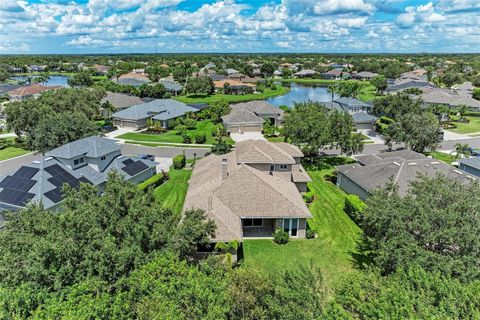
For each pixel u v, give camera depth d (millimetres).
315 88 158500
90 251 16656
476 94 102125
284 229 31031
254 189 31266
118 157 43812
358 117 75625
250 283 16531
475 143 63750
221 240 25641
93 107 73875
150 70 164625
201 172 38531
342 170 42031
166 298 14680
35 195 32125
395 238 20438
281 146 43906
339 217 35031
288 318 14906
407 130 53906
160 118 75500
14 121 59312
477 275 18125
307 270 20062
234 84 134500
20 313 14312
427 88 110375
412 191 24281
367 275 18266
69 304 13984
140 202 21594
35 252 15984
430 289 16391
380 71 191875
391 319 14203
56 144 48938
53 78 188375
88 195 22781
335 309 15055
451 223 19766
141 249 18438
